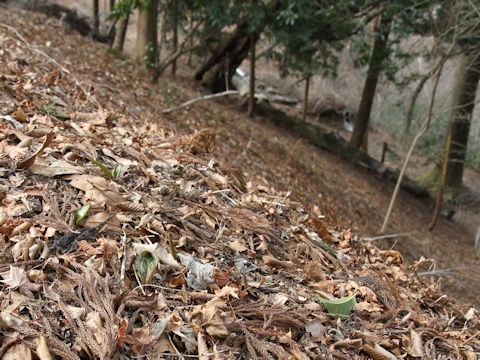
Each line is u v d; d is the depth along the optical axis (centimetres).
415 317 259
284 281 249
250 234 278
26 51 562
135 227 235
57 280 189
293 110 1902
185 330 187
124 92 723
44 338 160
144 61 953
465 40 989
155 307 193
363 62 1209
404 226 1103
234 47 1240
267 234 285
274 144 1023
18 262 192
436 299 306
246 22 1046
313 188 909
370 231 905
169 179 301
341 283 265
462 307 316
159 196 274
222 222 277
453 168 1551
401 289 290
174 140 385
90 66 785
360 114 1449
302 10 957
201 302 206
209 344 187
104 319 177
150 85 910
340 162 1307
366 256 341
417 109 1745
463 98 1348
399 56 1164
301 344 207
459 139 1518
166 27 1195
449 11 896
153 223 240
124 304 187
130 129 390
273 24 996
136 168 296
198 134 388
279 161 920
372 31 1172
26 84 396
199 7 1022
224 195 311
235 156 732
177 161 329
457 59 1240
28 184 241
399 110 2022
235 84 1549
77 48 896
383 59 1171
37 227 213
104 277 200
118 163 296
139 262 211
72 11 1263
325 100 1997
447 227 1333
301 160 1041
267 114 1299
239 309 206
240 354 188
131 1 873
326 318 227
